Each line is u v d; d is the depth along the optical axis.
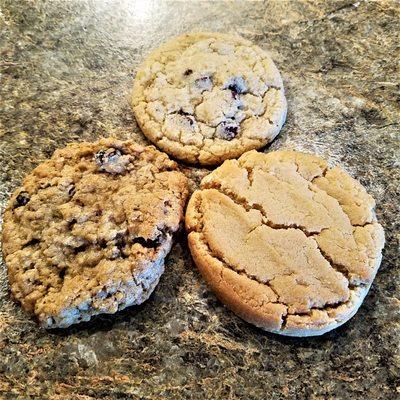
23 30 0.26
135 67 0.25
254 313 0.18
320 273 0.18
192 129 0.22
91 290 0.18
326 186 0.20
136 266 0.18
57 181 0.20
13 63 0.25
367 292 0.19
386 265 0.20
